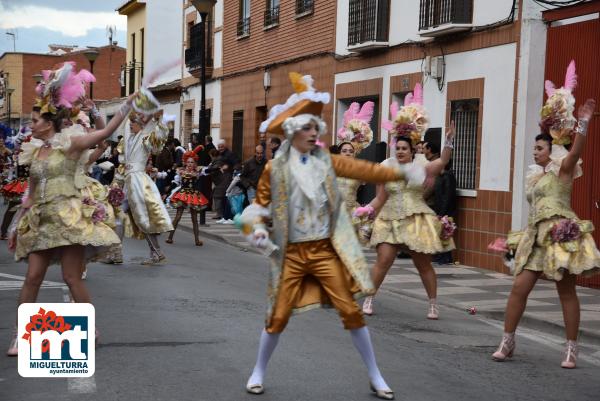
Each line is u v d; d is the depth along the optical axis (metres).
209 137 24.48
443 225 9.27
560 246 7.06
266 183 5.71
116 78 63.25
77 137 6.50
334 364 6.69
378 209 8.67
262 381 5.81
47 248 6.45
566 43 12.64
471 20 14.51
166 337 7.42
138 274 11.42
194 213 15.99
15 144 16.44
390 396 5.76
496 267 13.66
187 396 5.64
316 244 5.69
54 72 6.55
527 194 7.46
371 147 18.06
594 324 8.94
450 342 8.06
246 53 25.34
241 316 8.55
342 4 19.16
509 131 13.51
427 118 9.16
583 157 12.21
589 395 6.30
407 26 16.48
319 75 20.30
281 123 5.66
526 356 7.60
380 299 10.59
